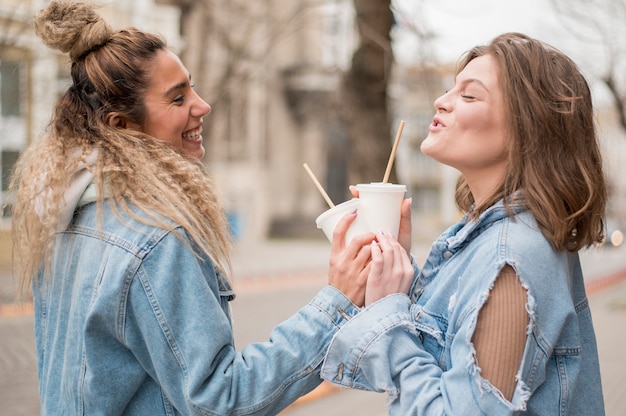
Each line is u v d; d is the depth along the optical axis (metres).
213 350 1.44
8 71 10.05
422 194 40.69
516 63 1.42
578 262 1.53
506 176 1.44
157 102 1.64
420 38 6.20
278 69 27.27
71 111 1.63
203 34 14.57
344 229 1.59
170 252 1.47
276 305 11.49
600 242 1.49
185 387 1.44
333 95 9.27
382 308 1.46
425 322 1.48
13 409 5.52
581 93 1.45
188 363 1.44
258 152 26.64
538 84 1.41
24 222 1.61
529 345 1.29
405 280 1.52
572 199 1.39
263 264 18.03
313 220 28.16
